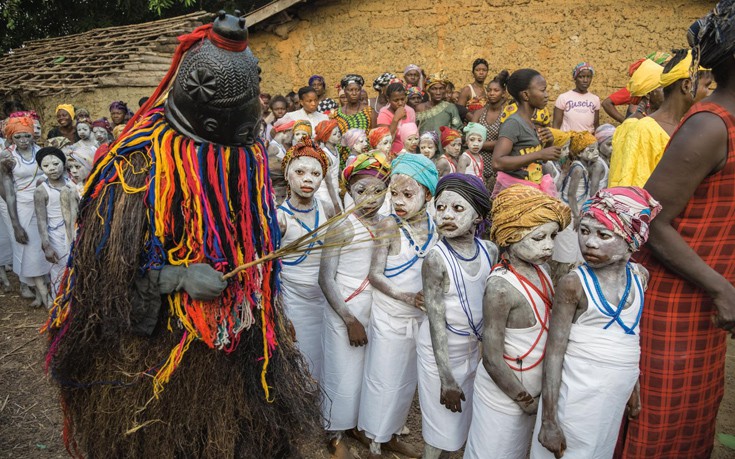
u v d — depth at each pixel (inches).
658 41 326.3
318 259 136.8
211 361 88.3
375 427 129.0
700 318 96.6
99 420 88.4
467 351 115.1
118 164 83.4
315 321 141.8
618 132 124.2
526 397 98.6
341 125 293.3
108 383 86.8
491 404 102.5
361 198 126.8
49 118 402.3
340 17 380.2
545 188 192.4
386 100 321.7
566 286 91.1
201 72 79.0
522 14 346.3
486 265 116.0
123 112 326.3
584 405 90.8
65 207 203.3
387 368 126.0
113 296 81.4
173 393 87.0
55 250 218.8
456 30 360.8
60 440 146.3
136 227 81.5
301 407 99.5
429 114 301.4
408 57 371.6
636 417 101.3
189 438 88.7
